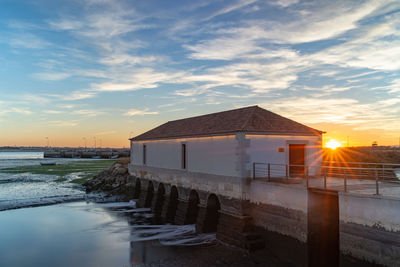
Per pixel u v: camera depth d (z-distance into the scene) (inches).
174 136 1014.4
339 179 736.3
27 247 748.0
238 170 715.4
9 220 1013.2
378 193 487.5
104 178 1755.7
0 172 2687.0
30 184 1886.1
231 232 701.3
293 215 585.9
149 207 1228.5
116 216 1077.8
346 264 492.7
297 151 804.6
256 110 836.6
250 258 625.3
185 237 805.9
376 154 2012.8
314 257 557.0
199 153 879.7
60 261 658.8
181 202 962.1
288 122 824.3
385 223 435.2
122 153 6486.2
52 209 1194.0
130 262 645.9
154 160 1190.9
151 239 801.6
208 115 1059.9
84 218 1046.4
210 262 623.2
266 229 652.7
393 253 423.2
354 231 480.4
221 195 772.6
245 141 714.2
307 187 559.5
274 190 633.0
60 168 3129.9
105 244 765.9
